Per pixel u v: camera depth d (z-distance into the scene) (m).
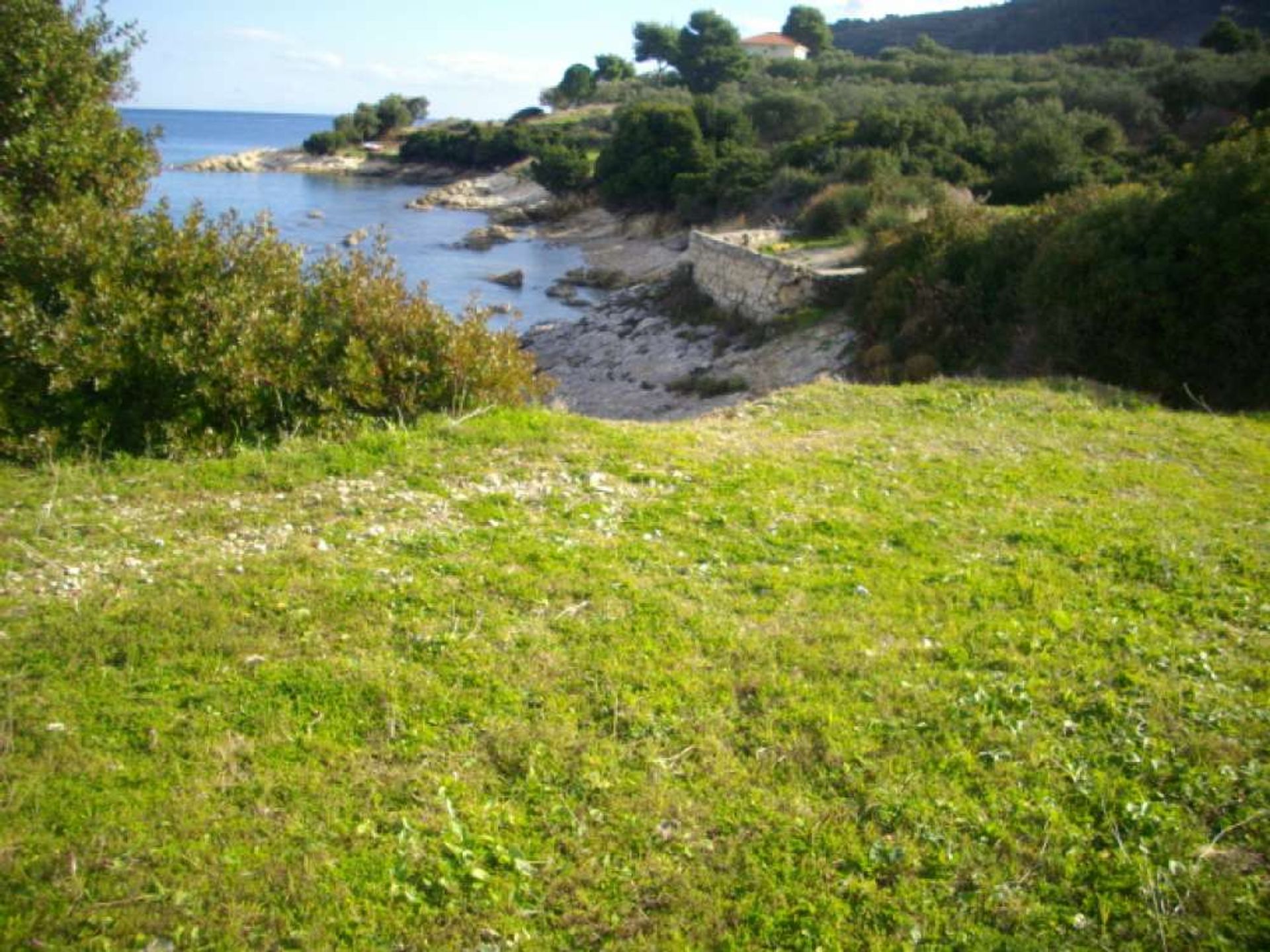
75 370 8.86
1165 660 5.88
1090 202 19.09
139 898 3.74
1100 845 4.31
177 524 7.30
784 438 10.97
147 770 4.44
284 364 9.86
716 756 4.80
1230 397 15.45
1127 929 3.83
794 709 5.20
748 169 51.09
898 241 24.38
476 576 6.59
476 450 9.32
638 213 63.59
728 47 94.88
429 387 10.62
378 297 10.88
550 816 4.36
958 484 9.45
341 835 4.15
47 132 11.45
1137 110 45.62
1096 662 5.82
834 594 6.70
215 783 4.39
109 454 8.87
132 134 12.81
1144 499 9.27
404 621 5.93
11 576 6.21
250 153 119.50
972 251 21.28
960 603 6.65
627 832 4.28
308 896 3.81
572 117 114.19
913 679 5.57
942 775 4.72
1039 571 7.25
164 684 5.11
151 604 5.88
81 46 12.41
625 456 9.49
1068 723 5.17
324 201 80.12
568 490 8.48
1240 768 4.79
